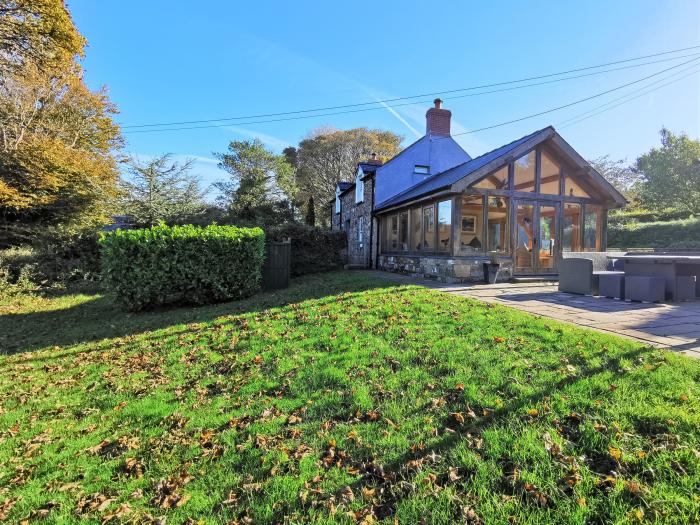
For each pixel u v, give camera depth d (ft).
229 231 28.35
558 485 6.45
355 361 12.70
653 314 17.63
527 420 8.32
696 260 21.08
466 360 11.79
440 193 32.65
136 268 25.30
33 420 10.71
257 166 74.59
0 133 46.78
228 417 9.99
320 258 47.80
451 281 32.27
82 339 19.29
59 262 38.93
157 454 8.59
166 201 54.19
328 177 107.86
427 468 7.25
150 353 15.97
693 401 8.28
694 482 6.14
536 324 15.06
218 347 15.78
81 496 7.36
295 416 9.71
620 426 7.68
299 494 6.88
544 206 35.73
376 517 6.26
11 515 6.93
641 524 5.52
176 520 6.54
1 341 19.97
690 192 74.79
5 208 44.65
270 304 23.84
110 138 59.88
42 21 44.32
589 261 23.80
